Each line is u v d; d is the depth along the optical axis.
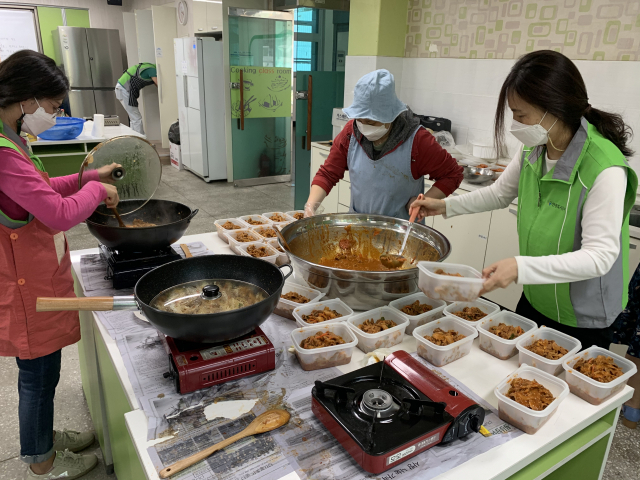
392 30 4.01
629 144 2.71
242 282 1.28
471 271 1.17
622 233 1.29
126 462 1.38
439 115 3.92
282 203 5.48
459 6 3.57
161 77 7.32
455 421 0.93
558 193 1.29
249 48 5.72
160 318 0.98
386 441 0.86
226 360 1.09
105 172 1.56
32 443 1.62
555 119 1.20
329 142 4.38
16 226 1.34
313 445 0.93
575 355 1.17
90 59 8.12
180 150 6.88
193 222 4.70
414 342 1.33
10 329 1.40
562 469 1.14
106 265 1.72
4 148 1.20
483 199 1.65
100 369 1.69
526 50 3.18
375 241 1.72
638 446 2.10
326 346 1.19
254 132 6.08
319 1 4.57
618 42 2.69
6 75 1.23
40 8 7.99
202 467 0.87
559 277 1.09
